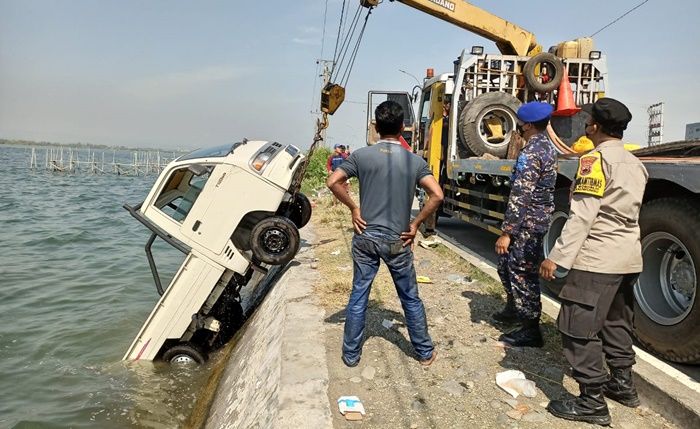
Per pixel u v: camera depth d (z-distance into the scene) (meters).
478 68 9.16
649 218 4.18
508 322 4.89
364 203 3.79
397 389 3.67
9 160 92.44
